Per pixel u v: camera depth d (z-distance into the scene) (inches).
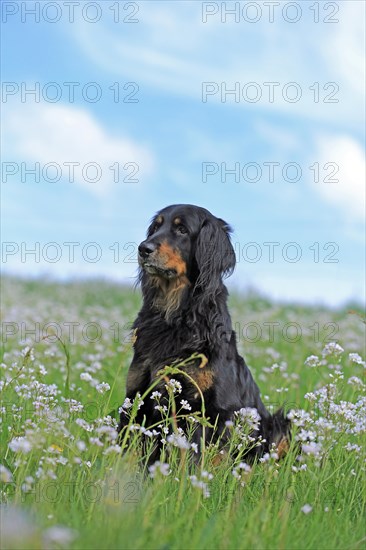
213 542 185.6
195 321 307.3
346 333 687.1
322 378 410.3
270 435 320.8
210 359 300.0
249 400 317.4
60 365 454.9
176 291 315.0
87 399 347.3
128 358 454.6
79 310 851.4
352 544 197.2
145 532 179.6
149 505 193.6
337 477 249.6
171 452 247.3
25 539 161.2
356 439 312.5
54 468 211.8
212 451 255.0
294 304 982.4
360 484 253.3
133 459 239.3
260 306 934.4
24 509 196.4
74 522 184.5
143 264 314.0
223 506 227.5
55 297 983.0
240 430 274.8
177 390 271.3
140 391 306.8
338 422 257.6
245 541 178.9
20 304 845.8
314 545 195.5
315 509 223.0
